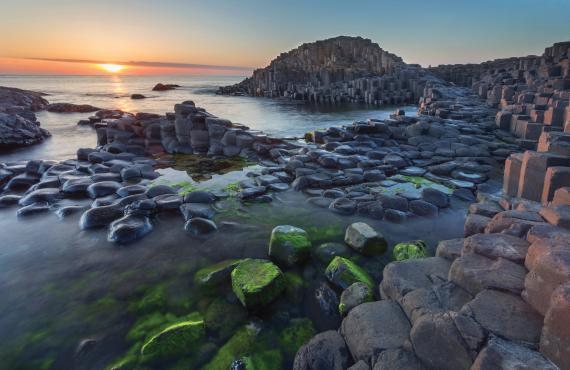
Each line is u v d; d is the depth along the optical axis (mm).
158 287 5367
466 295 3918
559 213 4793
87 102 45312
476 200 8547
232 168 12070
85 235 7066
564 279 2967
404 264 4906
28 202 8688
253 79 79000
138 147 14336
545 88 19875
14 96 36438
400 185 9656
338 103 46500
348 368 3566
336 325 4602
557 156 6781
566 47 34469
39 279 5629
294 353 4148
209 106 42156
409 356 3393
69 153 15922
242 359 4035
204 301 5023
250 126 23781
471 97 31672
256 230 7223
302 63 87188
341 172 10523
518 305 3391
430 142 13688
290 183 10148
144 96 58281
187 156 14016
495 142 13453
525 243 4332
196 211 7777
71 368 3998
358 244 6203
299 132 20594
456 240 5312
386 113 32625
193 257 6227
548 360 2766
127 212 7855
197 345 4223
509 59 53688
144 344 4215
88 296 5199
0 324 4652
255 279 4984
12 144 17203
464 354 3074
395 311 4090
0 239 6945
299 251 5895
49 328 4574
